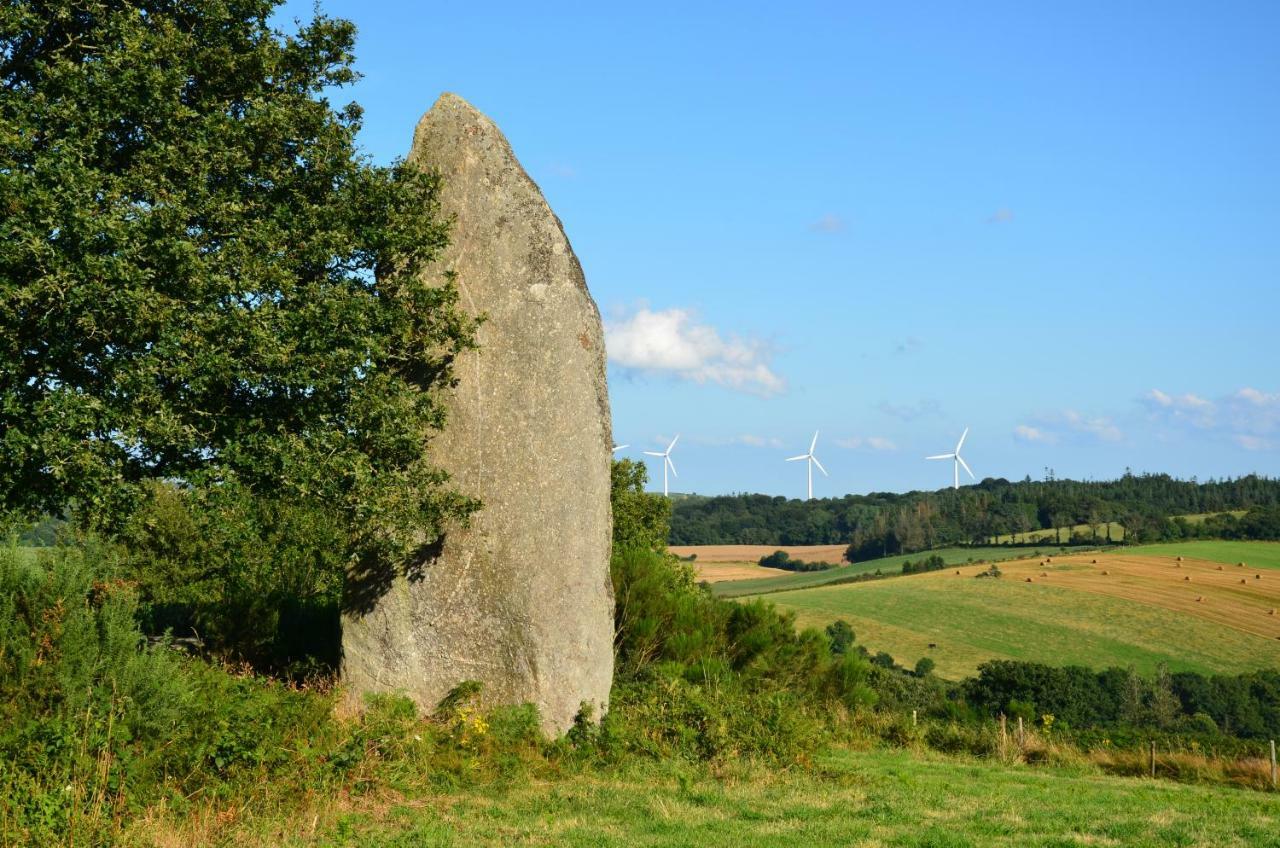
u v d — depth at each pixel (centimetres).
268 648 1781
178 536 2459
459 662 1532
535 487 1559
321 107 1688
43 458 1317
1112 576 10031
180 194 1427
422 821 1073
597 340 1634
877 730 2323
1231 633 8231
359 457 1495
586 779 1353
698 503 15988
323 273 1627
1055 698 5638
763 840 1053
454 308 1614
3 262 1278
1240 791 1912
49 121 1423
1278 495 14688
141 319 1338
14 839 844
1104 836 1151
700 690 1756
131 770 972
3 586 1180
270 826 988
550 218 1639
